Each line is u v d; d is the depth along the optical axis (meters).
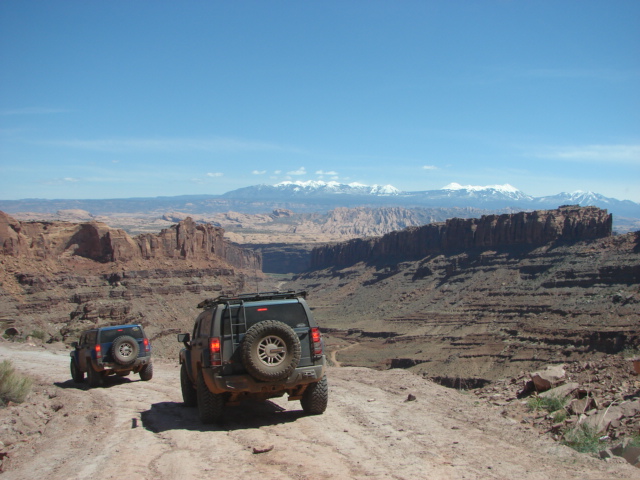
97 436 12.59
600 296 125.81
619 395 12.50
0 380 16.52
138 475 9.17
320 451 9.98
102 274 126.38
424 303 179.00
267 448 10.12
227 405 13.64
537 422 11.54
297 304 12.83
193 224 156.88
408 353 116.38
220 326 12.23
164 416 14.39
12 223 119.50
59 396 19.89
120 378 25.09
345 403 14.31
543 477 8.21
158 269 138.00
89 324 90.25
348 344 143.25
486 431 10.88
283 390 12.51
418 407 13.33
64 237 129.88
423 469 8.72
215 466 9.44
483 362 97.94
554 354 94.19
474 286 173.62
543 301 136.38
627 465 8.62
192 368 14.12
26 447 12.35
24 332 77.69
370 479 8.38
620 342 88.88
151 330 98.88
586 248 157.62
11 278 109.31
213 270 151.12
